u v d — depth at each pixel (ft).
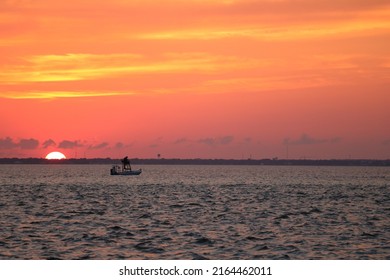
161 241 354.74
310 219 486.38
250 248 333.62
